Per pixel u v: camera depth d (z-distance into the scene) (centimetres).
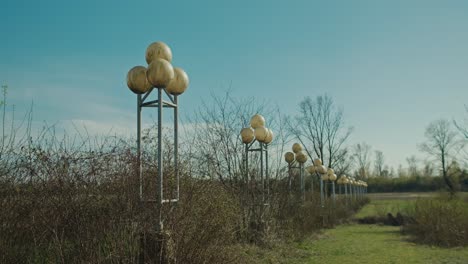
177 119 697
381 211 2584
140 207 598
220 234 734
